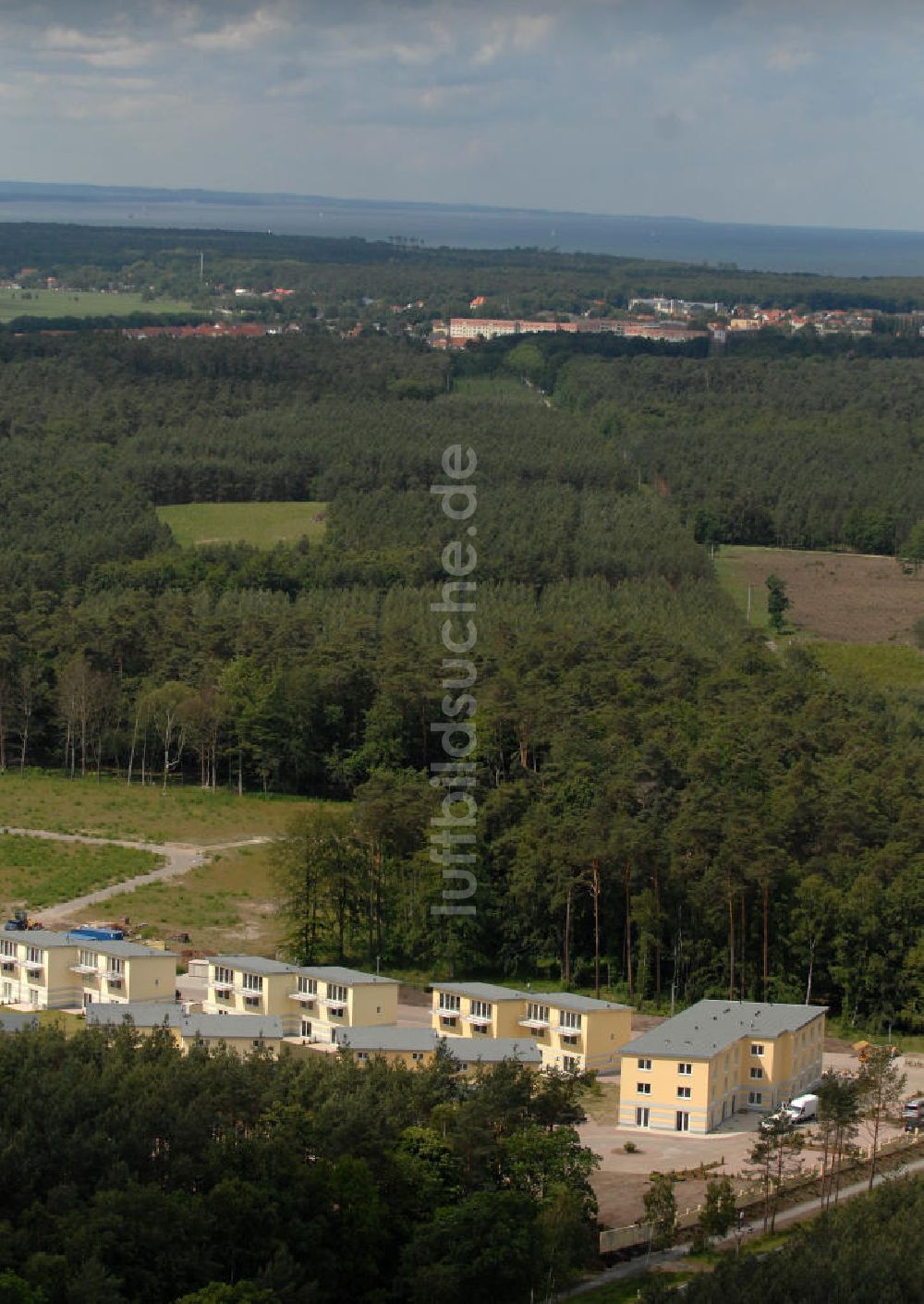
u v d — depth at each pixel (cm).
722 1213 12775
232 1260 11844
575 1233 12300
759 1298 11388
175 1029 15712
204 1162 12412
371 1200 12231
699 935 18975
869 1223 12525
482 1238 11962
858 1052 17538
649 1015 18312
